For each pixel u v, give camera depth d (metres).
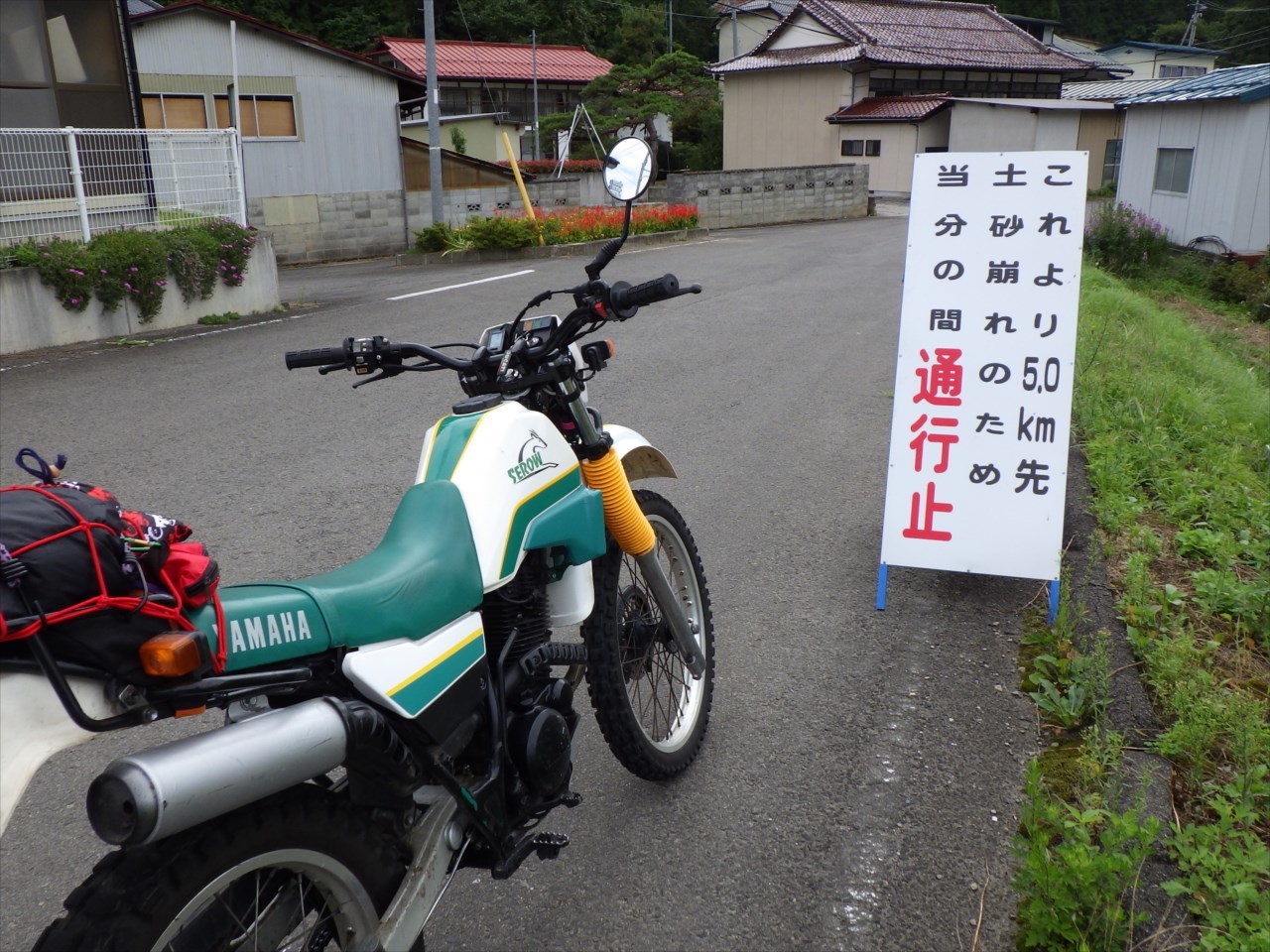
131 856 1.70
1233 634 4.02
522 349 2.70
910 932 2.62
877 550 5.06
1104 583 4.48
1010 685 3.78
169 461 6.37
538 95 37.31
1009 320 4.26
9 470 6.20
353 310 12.33
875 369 9.04
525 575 2.59
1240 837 2.79
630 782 3.27
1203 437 6.58
